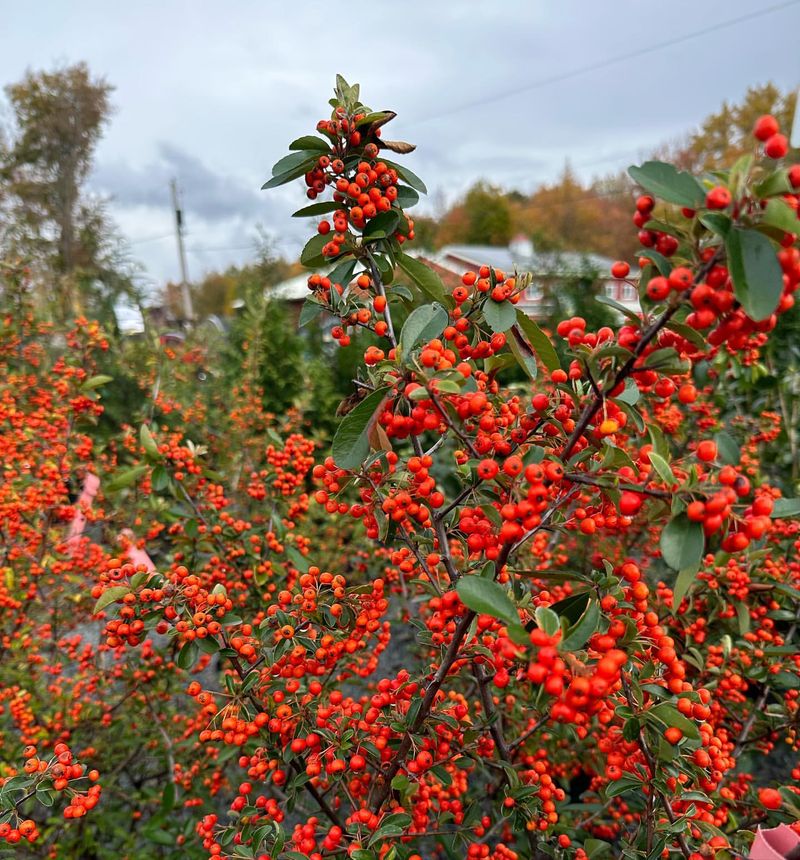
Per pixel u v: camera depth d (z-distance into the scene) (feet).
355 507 6.27
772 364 19.08
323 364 35.45
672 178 4.08
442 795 7.86
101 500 16.58
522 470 4.85
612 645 4.66
